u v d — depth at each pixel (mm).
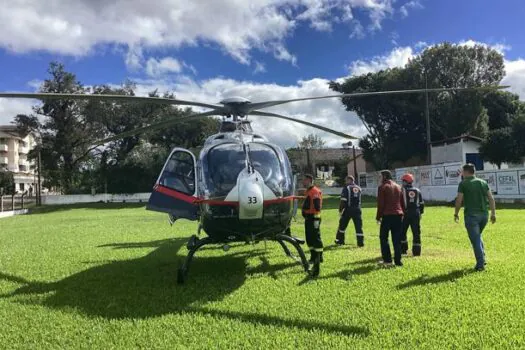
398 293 5938
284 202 6934
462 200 7375
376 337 4422
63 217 26453
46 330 4934
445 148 38469
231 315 5285
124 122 51344
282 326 4824
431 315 5016
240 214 6480
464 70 38875
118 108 50312
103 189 49438
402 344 4223
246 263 8453
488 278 6574
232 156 7043
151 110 51281
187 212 7941
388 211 7812
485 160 33406
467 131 39969
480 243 7207
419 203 8836
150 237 13414
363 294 5973
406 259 8344
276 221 6867
